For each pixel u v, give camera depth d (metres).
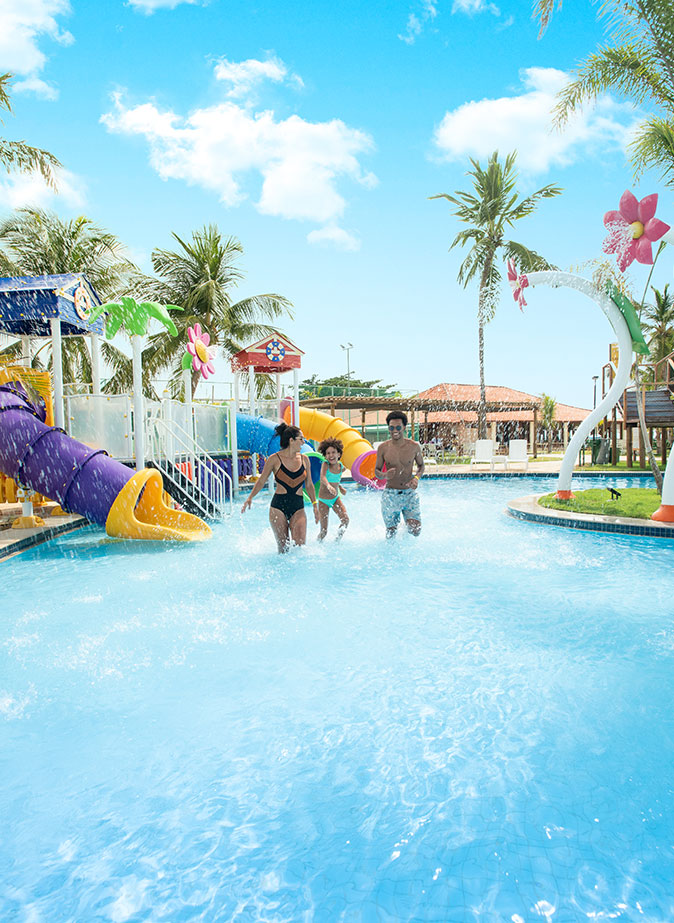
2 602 4.74
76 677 3.30
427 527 8.12
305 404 27.48
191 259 23.66
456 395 35.38
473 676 3.26
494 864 1.86
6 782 2.34
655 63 9.55
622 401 19.78
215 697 3.05
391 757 2.48
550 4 9.43
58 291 8.54
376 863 1.88
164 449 9.58
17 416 7.42
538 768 2.38
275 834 2.02
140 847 1.97
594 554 6.33
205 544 7.09
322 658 3.54
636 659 3.47
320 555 6.27
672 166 9.73
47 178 13.09
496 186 25.27
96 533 8.12
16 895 1.77
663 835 1.98
